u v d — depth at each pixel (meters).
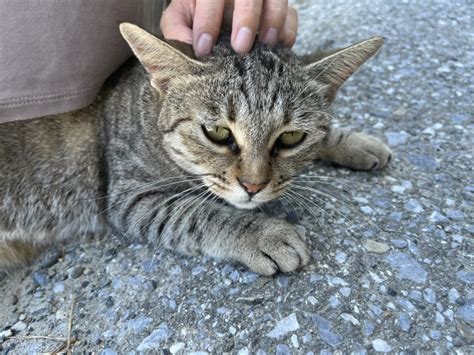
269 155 0.27
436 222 0.29
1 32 0.24
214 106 0.26
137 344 0.24
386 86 0.45
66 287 0.28
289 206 0.31
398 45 0.51
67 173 0.32
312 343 0.23
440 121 0.40
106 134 0.32
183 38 0.29
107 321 0.25
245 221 0.28
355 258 0.27
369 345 0.23
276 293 0.25
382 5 0.60
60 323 0.26
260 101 0.26
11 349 0.25
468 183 0.33
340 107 0.42
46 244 0.32
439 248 0.28
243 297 0.25
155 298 0.26
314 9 0.61
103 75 0.28
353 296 0.25
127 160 0.31
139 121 0.30
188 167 0.29
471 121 0.39
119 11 0.27
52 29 0.25
